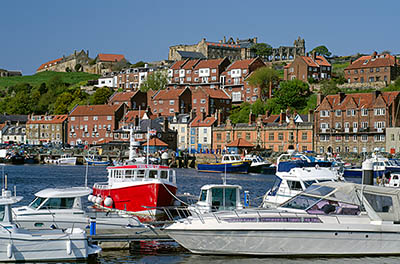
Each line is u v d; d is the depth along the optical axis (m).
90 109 158.88
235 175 91.00
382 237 28.20
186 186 67.69
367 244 28.16
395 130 105.75
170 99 154.25
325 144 114.00
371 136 109.56
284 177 39.69
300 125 115.88
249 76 157.12
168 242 32.88
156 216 41.62
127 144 131.88
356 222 28.17
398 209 28.42
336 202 28.86
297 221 27.94
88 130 157.00
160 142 126.69
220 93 155.50
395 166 76.38
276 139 118.69
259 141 121.19
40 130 167.75
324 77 160.88
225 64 169.88
